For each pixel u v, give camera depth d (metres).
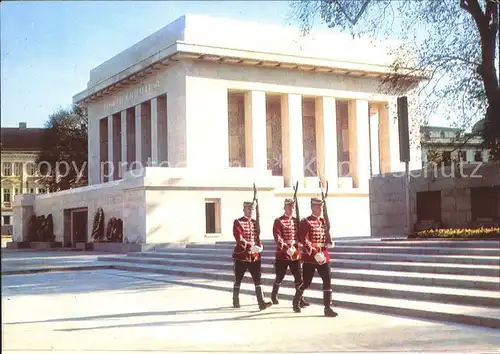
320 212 10.34
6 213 57.97
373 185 28.11
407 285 12.73
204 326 9.28
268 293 13.55
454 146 23.98
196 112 39.44
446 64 22.45
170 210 32.53
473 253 14.45
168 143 40.81
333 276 14.85
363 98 45.81
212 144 39.81
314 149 47.19
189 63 39.50
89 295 14.37
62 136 59.41
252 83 41.78
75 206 44.03
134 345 7.74
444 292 11.23
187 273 19.17
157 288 15.78
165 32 41.84
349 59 43.91
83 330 9.04
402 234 26.14
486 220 22.62
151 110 43.72
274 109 46.50
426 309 10.02
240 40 41.44
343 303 11.50
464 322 9.34
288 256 10.99
